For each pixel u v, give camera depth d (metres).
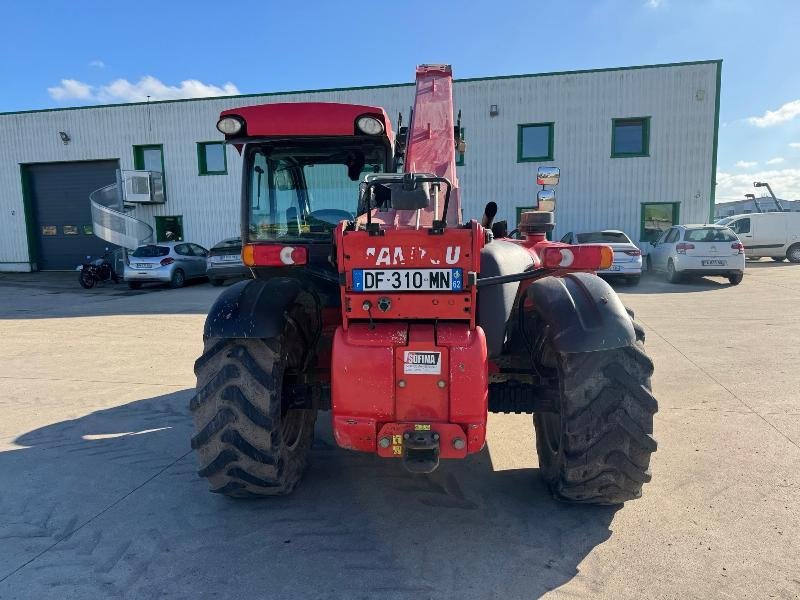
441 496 3.33
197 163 21.48
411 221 3.18
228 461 2.92
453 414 2.65
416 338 2.66
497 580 2.52
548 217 4.49
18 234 23.55
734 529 2.90
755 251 19.33
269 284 3.13
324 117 3.15
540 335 3.22
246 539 2.89
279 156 3.57
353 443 2.73
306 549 2.79
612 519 3.03
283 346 3.03
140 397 5.37
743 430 4.21
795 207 31.08
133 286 16.77
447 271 2.65
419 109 4.96
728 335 7.59
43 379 6.06
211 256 16.33
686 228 13.84
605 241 14.19
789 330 7.84
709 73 17.83
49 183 23.34
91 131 22.14
